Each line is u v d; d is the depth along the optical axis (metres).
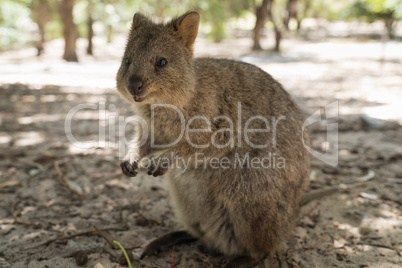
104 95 2.09
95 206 0.90
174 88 0.74
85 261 0.73
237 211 0.75
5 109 1.74
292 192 0.77
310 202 0.92
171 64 0.75
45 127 1.44
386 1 5.15
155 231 0.83
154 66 0.74
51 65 3.37
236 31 8.62
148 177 1.04
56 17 6.27
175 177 0.78
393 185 0.98
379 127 1.37
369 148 1.19
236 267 0.73
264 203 0.74
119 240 0.79
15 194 0.94
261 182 0.74
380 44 5.41
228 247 0.77
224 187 0.75
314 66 3.32
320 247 0.78
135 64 0.74
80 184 0.99
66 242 0.78
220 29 5.86
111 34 5.48
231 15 6.13
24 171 1.05
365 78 2.62
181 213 0.79
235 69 0.80
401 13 5.08
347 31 8.21
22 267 0.72
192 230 0.80
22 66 3.27
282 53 4.43
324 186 0.98
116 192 0.96
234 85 0.78
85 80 2.62
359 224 0.84
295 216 0.79
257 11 4.78
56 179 1.00
